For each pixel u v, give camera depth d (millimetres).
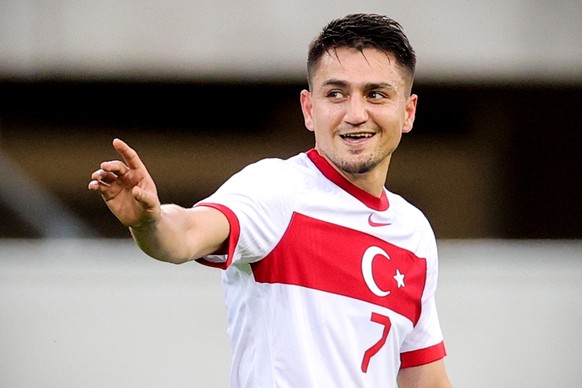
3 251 23484
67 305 21812
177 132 43250
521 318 22391
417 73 34688
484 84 37250
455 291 22516
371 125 10164
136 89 41750
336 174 10297
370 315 10156
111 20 33875
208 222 8781
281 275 9734
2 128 41406
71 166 42406
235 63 34188
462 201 42906
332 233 10055
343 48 10180
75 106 41594
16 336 21641
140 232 8188
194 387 21516
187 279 22219
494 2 33438
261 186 9578
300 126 43188
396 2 33375
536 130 41688
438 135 42438
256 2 33844
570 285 22672
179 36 34062
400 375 11961
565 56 33719
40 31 33656
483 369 22172
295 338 9695
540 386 22188
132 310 21828
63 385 21469
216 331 21797
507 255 24984
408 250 10781
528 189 42219
